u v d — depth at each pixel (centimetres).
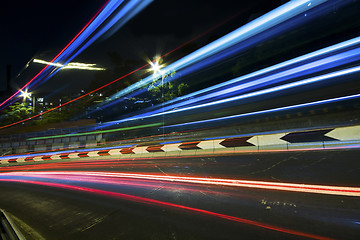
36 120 3080
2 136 2295
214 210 416
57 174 1047
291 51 1873
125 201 534
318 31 1717
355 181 439
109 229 406
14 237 328
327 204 374
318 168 538
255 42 2141
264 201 421
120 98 2875
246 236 318
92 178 843
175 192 546
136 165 966
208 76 2498
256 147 825
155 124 2264
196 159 870
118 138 2134
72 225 450
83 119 2855
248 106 1858
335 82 1439
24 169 1402
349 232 296
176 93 2519
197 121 2059
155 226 388
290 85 1669
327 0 1669
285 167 588
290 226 328
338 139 674
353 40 1527
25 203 651
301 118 1192
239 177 577
